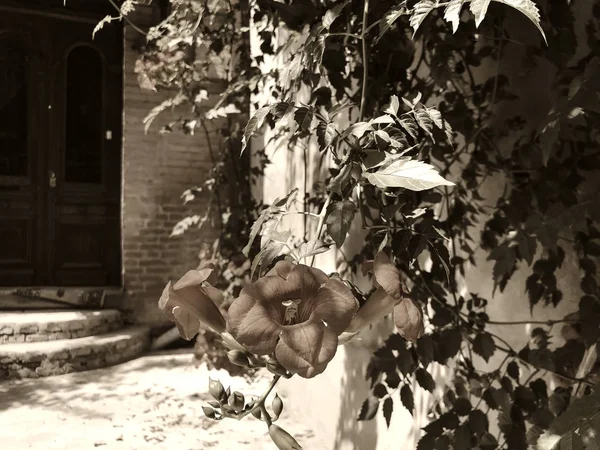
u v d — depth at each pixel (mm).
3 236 6102
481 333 1701
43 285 6238
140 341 5969
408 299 761
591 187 1601
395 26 1906
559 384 1691
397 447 2637
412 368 1739
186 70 4293
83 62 6430
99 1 6391
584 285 1511
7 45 6109
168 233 6375
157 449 3439
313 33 1512
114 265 6562
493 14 1767
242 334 654
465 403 1609
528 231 1448
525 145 1759
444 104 1962
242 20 3580
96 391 4656
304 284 707
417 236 1203
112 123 6539
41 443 3490
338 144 1203
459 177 2170
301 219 3941
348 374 3246
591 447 1039
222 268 4664
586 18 1620
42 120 6258
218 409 931
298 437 3689
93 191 6473
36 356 5035
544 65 1791
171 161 6375
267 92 4734
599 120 1413
